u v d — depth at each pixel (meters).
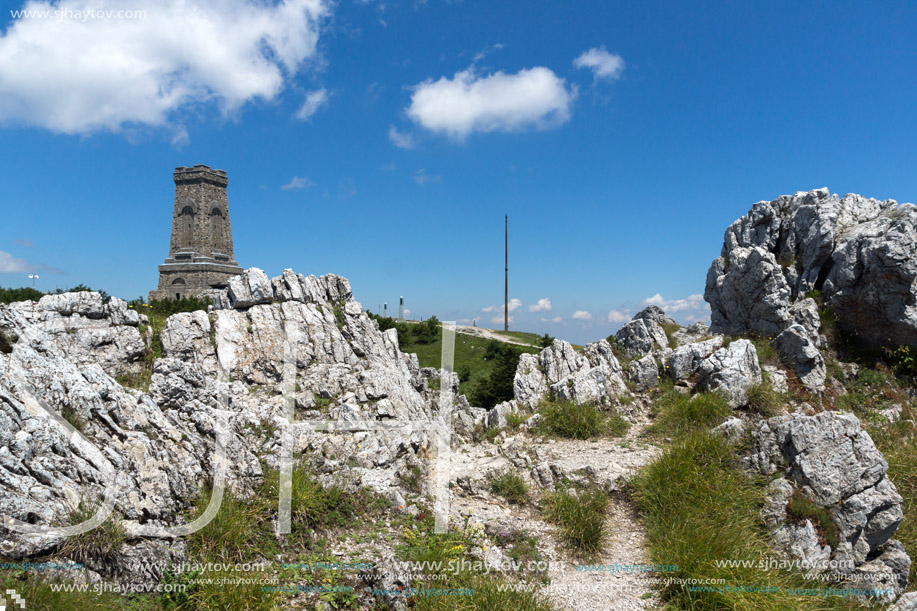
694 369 14.51
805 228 16.50
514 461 11.09
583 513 8.57
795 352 14.07
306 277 13.80
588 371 14.48
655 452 11.05
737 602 6.53
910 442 12.23
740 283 16.42
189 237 80.88
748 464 9.38
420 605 6.24
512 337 46.84
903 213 15.22
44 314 10.75
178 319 11.83
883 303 14.53
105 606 5.14
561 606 6.73
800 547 8.02
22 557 5.12
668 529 8.12
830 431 9.14
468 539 7.95
